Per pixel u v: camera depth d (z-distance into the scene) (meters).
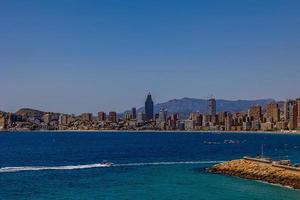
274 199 72.00
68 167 120.12
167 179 95.38
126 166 123.56
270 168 95.75
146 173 106.31
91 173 106.81
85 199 72.94
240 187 83.62
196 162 137.25
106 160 145.62
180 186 85.62
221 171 107.00
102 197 74.56
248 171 98.75
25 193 78.75
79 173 106.88
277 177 89.31
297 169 89.50
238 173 100.62
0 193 78.62
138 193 78.25
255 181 90.81
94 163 135.12
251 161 107.50
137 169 115.44
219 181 91.50
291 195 75.12
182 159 150.12
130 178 97.38
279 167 95.44
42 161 143.25
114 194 77.31
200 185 86.56
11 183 90.00
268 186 84.38
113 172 108.75
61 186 86.25
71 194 77.50
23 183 90.06
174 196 75.38
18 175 102.44
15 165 128.00
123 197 74.62
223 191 79.62
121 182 91.44
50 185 87.50
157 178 97.06
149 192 79.19
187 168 117.19
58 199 73.06
